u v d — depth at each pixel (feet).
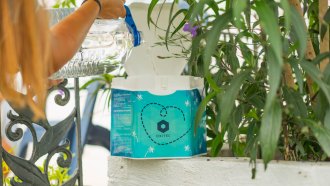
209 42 4.08
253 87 5.14
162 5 5.30
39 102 3.16
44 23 3.10
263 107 4.95
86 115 11.60
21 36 3.02
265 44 4.60
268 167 4.80
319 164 4.71
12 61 2.96
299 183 4.67
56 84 5.42
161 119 5.30
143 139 5.29
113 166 5.82
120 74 6.45
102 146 12.25
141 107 5.27
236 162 4.99
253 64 5.36
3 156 5.04
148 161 5.48
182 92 5.31
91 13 4.17
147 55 5.62
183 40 5.60
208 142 6.27
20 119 5.14
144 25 5.58
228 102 4.18
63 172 6.44
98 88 7.44
